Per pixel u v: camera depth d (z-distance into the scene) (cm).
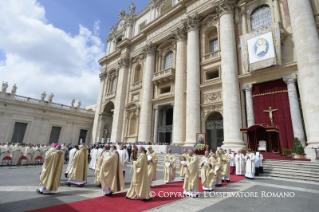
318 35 1264
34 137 2748
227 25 1700
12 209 417
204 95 1845
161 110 2417
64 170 1134
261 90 1485
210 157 729
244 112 1527
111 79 3366
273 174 978
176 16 2330
